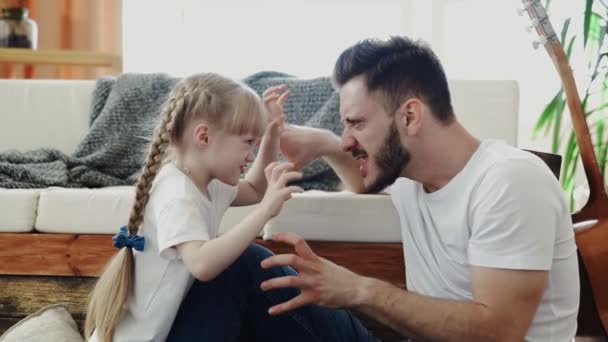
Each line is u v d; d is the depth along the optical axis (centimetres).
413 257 146
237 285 138
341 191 241
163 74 281
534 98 338
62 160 258
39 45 365
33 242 210
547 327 133
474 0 347
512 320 124
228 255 130
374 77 133
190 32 361
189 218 138
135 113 270
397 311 124
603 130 288
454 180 134
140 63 362
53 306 191
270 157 166
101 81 281
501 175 127
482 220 127
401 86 133
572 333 136
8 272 210
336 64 141
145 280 144
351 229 206
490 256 125
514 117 257
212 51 361
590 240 175
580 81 317
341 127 252
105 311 143
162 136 151
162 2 361
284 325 140
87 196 209
